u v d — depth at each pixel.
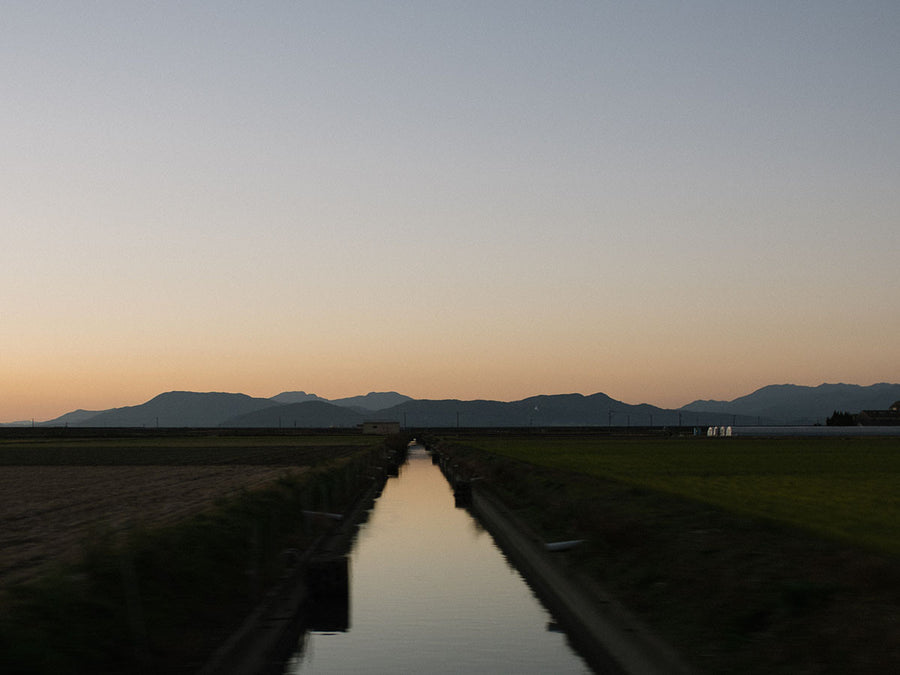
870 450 97.19
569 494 38.28
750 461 71.00
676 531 23.81
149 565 16.89
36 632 11.57
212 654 14.77
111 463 82.88
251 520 24.64
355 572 26.36
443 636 18.11
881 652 11.43
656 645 14.91
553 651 16.83
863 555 17.81
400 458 117.69
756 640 13.57
